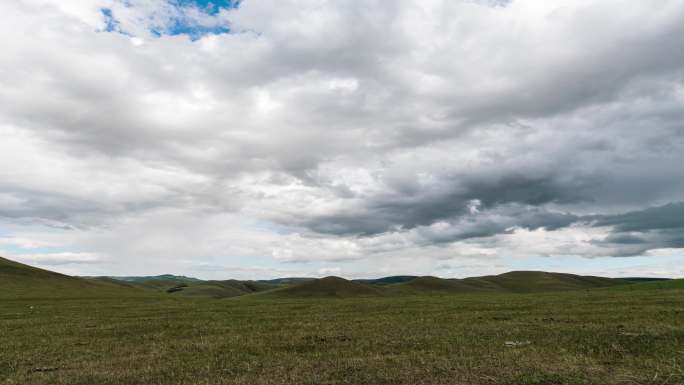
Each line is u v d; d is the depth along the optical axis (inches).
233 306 2559.1
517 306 1863.9
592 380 554.6
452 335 972.6
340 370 641.6
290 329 1206.9
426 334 1005.2
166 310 2213.3
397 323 1283.2
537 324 1139.3
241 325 1358.3
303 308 2197.3
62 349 928.9
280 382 585.6
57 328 1374.3
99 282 6466.5
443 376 591.2
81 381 625.6
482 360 680.4
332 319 1499.8
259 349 856.3
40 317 1847.9
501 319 1317.7
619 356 689.0
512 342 842.2
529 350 756.0
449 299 2883.9
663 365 614.9
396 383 565.9
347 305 2388.0
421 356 727.1
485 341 874.1
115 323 1517.0
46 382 625.6
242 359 752.3
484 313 1552.7
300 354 787.4
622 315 1288.1
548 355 708.0
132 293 5022.1
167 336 1120.8
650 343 780.0
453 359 691.4
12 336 1181.7
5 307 2632.9
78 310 2300.7
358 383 570.9
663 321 1099.9
